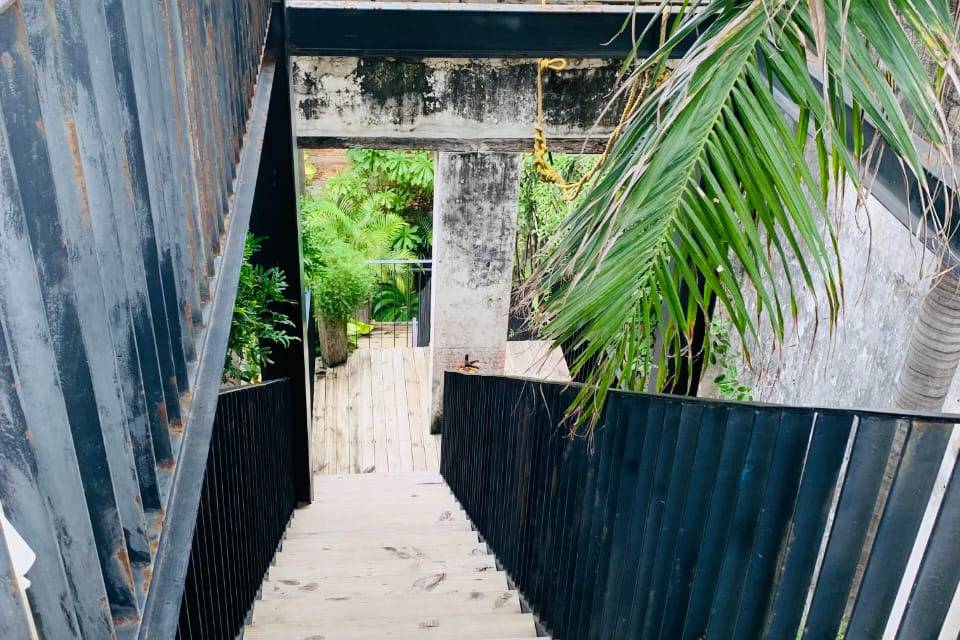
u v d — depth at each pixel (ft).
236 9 8.05
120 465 3.72
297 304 16.10
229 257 6.56
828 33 5.35
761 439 5.95
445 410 21.09
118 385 3.59
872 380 13.93
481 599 11.84
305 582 12.55
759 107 5.69
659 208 6.00
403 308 32.35
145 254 4.39
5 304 2.73
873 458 5.12
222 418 8.77
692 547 6.91
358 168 34.86
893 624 9.55
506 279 20.56
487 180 19.01
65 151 3.22
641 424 7.73
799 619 5.75
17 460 2.73
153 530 4.16
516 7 12.78
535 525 11.09
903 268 12.90
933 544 4.92
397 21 12.72
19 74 2.78
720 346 16.11
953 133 8.33
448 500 18.89
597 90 17.70
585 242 6.11
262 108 9.25
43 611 2.99
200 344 5.48
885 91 5.24
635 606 7.52
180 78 5.31
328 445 22.61
